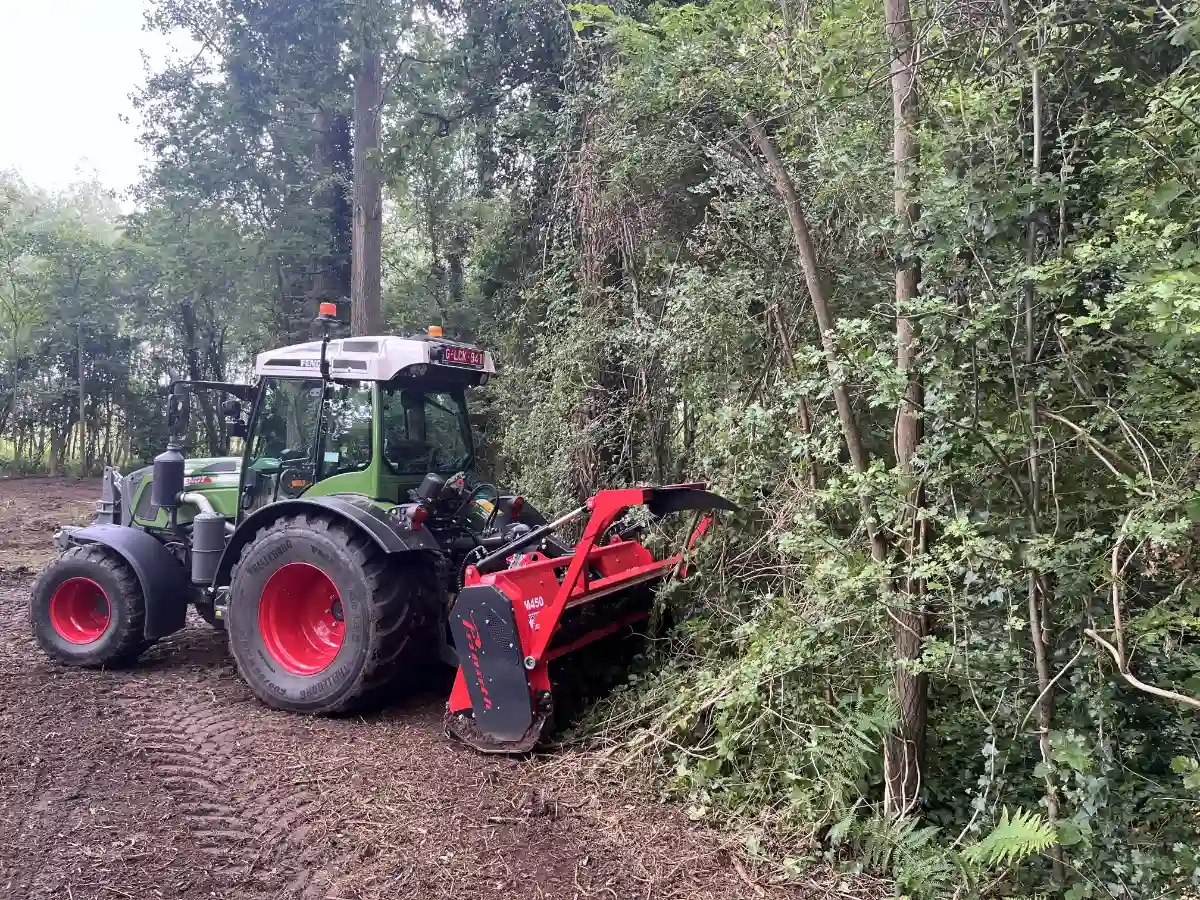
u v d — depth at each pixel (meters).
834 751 2.85
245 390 5.39
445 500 4.54
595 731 3.68
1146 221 1.93
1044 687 2.27
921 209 2.60
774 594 3.88
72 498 14.91
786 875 2.60
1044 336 2.31
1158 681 2.30
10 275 18.62
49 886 2.54
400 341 4.49
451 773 3.35
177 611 4.84
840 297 3.97
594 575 4.16
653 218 5.52
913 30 2.73
